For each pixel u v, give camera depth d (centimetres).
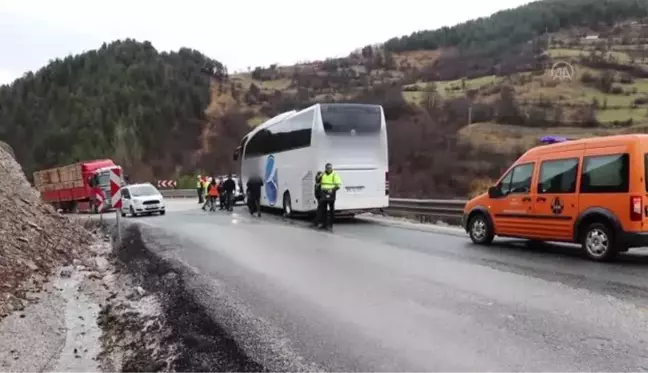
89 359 586
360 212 1939
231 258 1137
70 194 3584
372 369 500
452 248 1202
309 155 1900
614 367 481
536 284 805
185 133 8394
